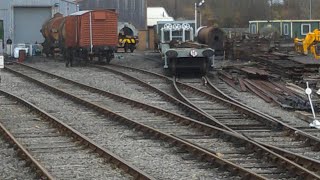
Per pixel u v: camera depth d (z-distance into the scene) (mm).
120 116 15695
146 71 29625
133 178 9789
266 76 24750
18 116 16812
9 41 49312
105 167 10664
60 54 43531
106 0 72875
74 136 13281
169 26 42125
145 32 65562
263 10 91562
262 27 58812
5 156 11680
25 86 24781
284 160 10320
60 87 24234
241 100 19688
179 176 9977
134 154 11781
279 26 60250
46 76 29219
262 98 19984
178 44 28625
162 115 16625
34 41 53906
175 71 27422
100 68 33156
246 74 25906
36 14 53938
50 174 9844
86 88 23359
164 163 10969
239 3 90250
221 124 14391
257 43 38031
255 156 11438
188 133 13938
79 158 11406
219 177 9891
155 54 47594
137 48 65250
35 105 18734
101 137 13586
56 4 53938
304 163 10523
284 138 13336
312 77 24203
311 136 12547
